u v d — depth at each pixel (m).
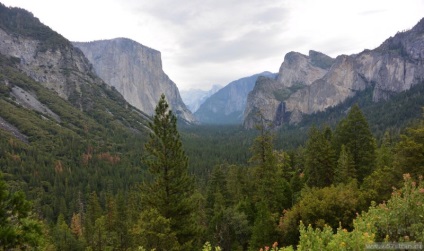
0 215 10.42
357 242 8.13
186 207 25.84
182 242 25.61
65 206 85.12
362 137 42.56
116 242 50.12
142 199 26.39
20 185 96.50
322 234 9.38
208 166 134.00
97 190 105.56
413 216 9.12
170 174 25.44
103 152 150.38
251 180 49.50
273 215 30.89
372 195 23.11
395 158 26.58
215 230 37.09
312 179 41.66
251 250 27.81
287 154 62.69
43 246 11.12
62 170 118.56
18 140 138.12
